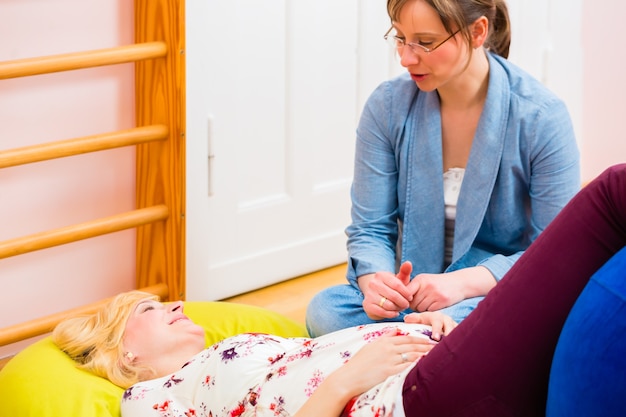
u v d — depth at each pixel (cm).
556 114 204
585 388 130
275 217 298
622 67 377
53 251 258
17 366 209
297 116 294
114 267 271
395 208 224
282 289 301
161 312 205
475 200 208
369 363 164
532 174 208
